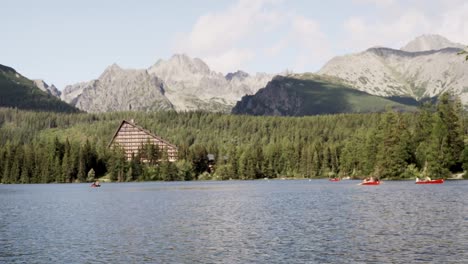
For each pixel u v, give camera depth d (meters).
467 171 193.12
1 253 55.94
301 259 50.84
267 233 66.62
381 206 96.81
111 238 64.88
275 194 144.38
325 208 96.44
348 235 63.47
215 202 119.00
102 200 133.25
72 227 75.81
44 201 132.25
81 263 50.97
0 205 119.44
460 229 66.00
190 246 58.78
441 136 194.62
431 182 175.00
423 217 78.56
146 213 95.25
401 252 52.94
